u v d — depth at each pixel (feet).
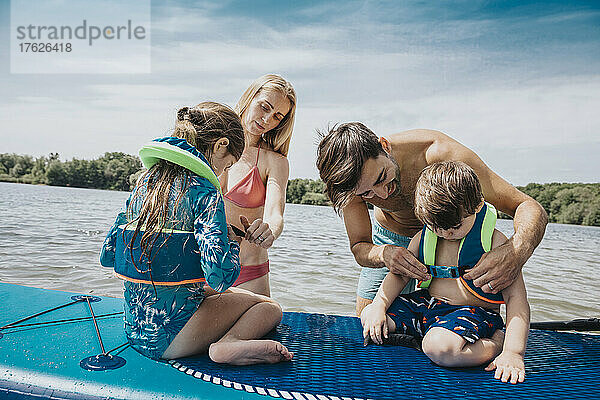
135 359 5.49
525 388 5.21
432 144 7.22
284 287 14.12
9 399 4.82
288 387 5.06
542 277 17.94
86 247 17.87
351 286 14.48
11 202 32.78
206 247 5.26
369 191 6.35
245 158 7.82
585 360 6.05
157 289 5.47
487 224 6.24
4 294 7.41
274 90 7.54
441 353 5.64
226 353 5.48
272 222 7.23
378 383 5.25
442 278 6.48
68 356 5.45
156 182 5.57
